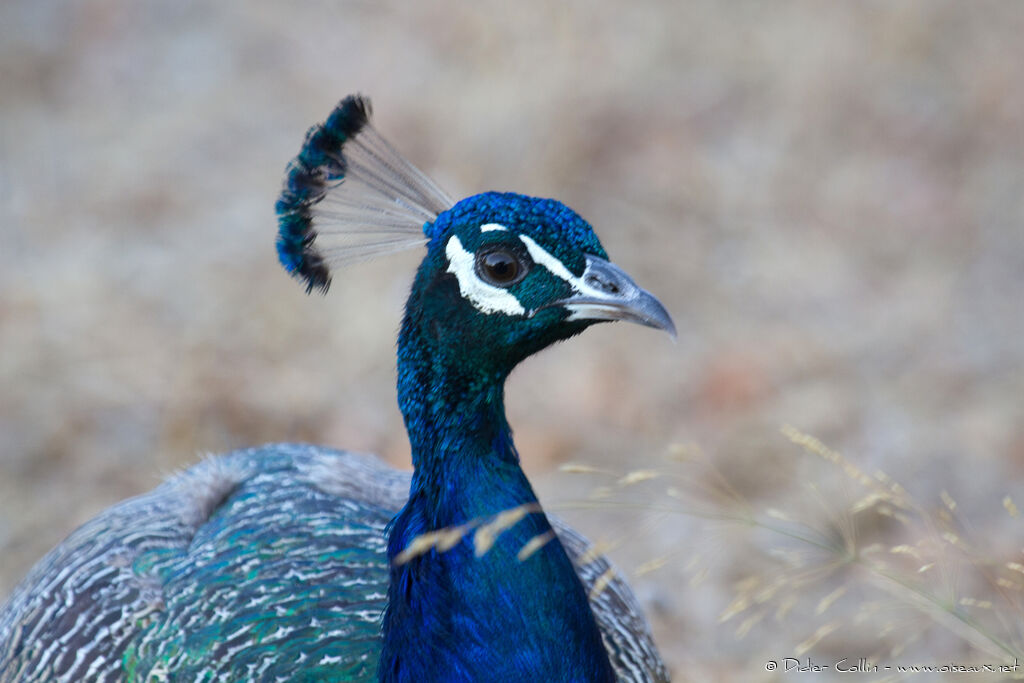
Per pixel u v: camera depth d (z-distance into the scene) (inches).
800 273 557.9
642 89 649.6
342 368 493.7
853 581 399.5
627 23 697.0
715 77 677.9
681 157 611.5
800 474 448.5
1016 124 647.1
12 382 482.6
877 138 647.1
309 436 472.4
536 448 469.7
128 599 274.5
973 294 548.4
